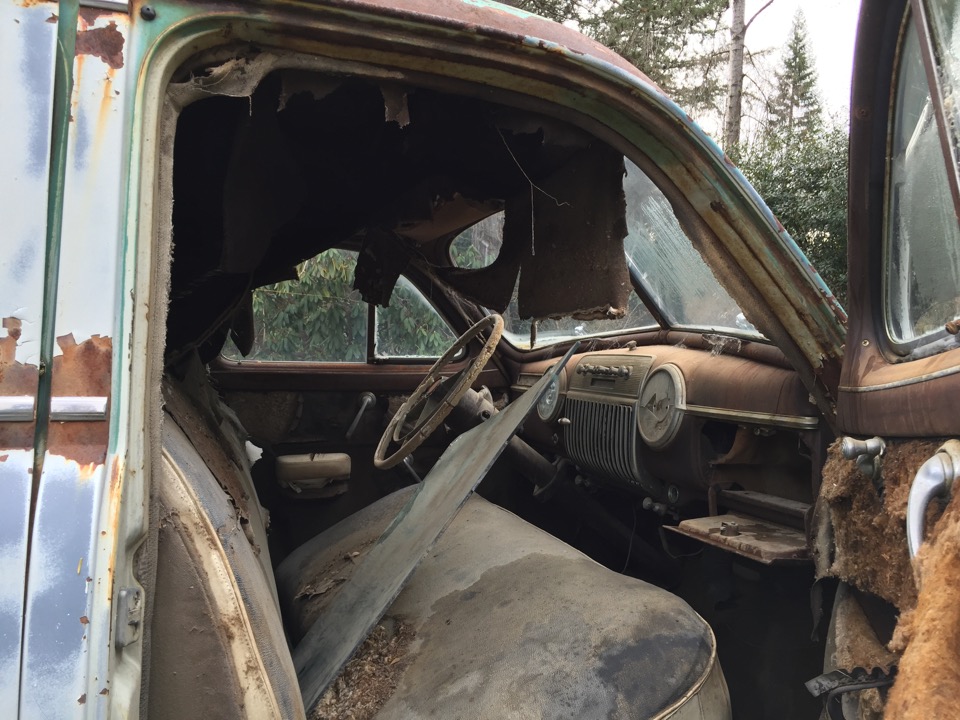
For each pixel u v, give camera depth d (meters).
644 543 2.30
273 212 1.52
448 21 1.02
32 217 0.77
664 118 1.23
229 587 0.89
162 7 0.87
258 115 1.29
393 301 2.87
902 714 0.72
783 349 1.40
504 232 1.73
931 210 1.07
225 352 2.66
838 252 7.03
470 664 1.23
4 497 0.70
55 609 0.67
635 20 10.34
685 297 2.07
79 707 0.65
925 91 1.09
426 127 1.44
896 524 1.04
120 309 0.77
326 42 0.98
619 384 2.13
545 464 2.42
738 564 1.72
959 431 0.89
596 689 1.12
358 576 1.62
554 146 1.38
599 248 1.41
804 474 1.59
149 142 0.84
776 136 8.85
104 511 0.70
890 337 1.21
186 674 0.84
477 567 1.59
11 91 0.79
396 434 1.98
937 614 0.74
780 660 1.57
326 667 1.31
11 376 0.73
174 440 1.07
